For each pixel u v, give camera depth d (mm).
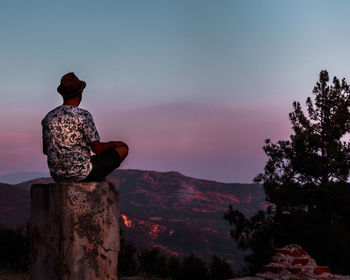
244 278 11188
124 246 21125
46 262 4285
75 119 4426
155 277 19547
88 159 4477
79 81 4762
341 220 17766
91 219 4309
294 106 20125
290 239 18016
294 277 10781
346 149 18781
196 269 19031
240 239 18875
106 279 4371
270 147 19766
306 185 18578
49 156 4438
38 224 4395
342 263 16281
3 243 18141
